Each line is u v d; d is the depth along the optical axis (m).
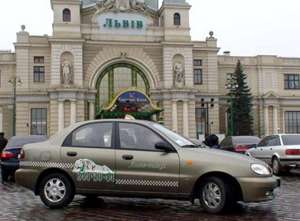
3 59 60.44
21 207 11.85
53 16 57.16
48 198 11.46
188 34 59.38
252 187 10.30
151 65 59.06
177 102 57.97
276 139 22.81
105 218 10.07
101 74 58.50
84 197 13.20
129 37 58.88
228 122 63.66
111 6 58.88
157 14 61.84
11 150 20.19
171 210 11.05
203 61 62.28
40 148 11.69
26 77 58.38
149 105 51.62
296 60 67.06
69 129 11.77
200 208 11.32
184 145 11.14
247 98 61.16
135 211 10.91
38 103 58.44
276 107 65.44
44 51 58.91
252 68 66.25
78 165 11.30
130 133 11.33
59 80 56.38
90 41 57.78
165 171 10.79
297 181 18.77
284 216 10.28
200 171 10.59
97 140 11.44
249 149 26.33
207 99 61.62
